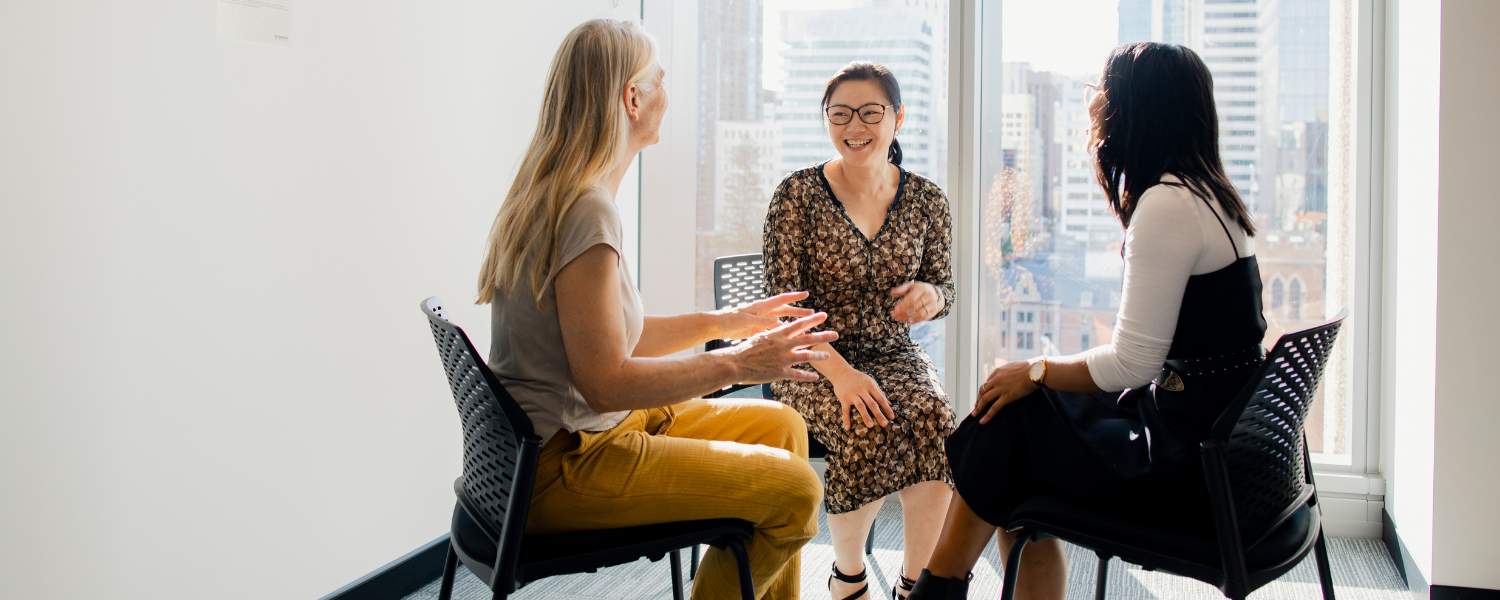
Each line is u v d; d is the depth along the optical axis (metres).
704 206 3.57
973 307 3.32
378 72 2.40
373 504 2.46
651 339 1.96
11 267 1.63
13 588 1.66
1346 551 2.95
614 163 1.63
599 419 1.65
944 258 2.53
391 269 2.47
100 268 1.77
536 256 1.56
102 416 1.79
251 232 2.07
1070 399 1.78
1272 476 1.59
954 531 1.78
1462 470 2.36
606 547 1.56
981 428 1.78
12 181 1.63
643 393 1.52
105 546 1.80
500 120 2.89
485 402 1.51
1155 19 3.15
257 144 2.07
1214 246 1.61
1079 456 1.68
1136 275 1.64
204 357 1.98
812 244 2.43
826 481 2.26
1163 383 1.66
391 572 2.51
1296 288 3.12
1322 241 3.09
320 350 2.26
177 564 1.95
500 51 2.88
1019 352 3.36
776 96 3.49
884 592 2.62
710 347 2.82
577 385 1.53
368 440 2.43
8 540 1.65
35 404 1.68
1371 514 3.05
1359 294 3.04
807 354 1.60
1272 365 1.47
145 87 1.83
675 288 3.54
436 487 2.70
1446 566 2.38
